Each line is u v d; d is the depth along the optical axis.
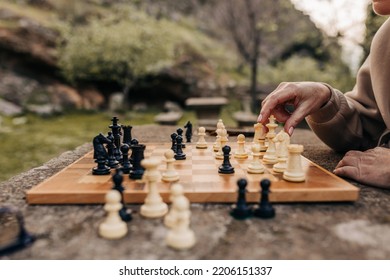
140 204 0.66
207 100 3.07
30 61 3.94
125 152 0.76
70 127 3.32
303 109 0.80
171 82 4.68
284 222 0.61
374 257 0.54
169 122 2.34
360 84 0.91
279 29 5.29
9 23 3.94
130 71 4.24
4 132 3.00
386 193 0.70
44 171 0.83
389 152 0.73
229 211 0.64
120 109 4.17
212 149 0.96
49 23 4.29
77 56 3.90
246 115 2.61
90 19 4.69
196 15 6.98
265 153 0.87
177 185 0.61
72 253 0.56
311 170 0.76
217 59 5.93
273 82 5.31
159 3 6.59
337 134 0.89
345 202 0.67
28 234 0.58
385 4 0.79
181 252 0.56
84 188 0.68
